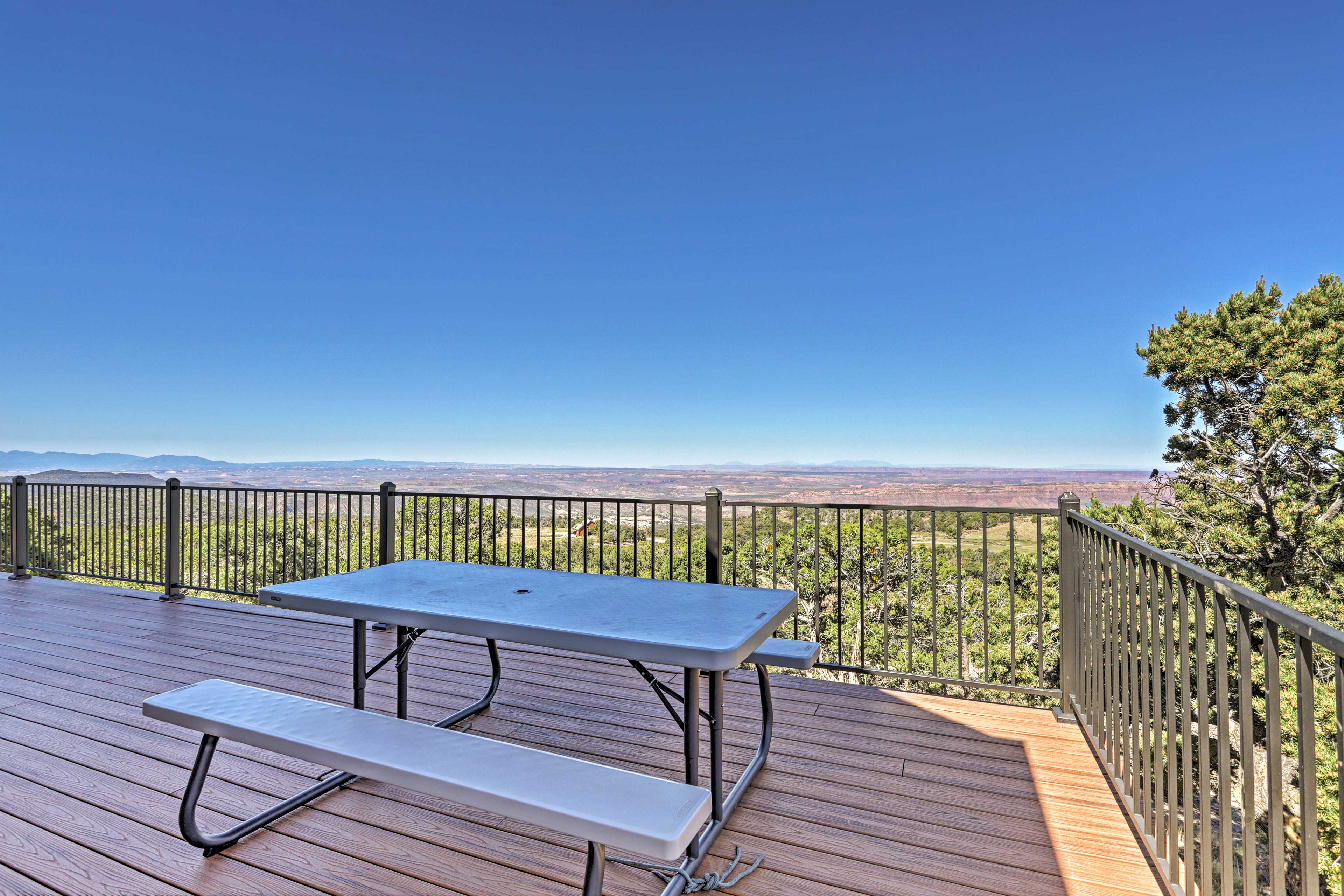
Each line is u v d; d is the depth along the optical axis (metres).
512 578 2.36
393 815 1.89
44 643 3.81
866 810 1.95
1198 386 10.66
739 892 1.56
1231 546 10.05
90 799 1.97
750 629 1.62
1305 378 9.25
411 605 1.90
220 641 3.87
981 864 1.67
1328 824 6.91
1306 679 0.90
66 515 5.55
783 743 2.45
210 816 1.87
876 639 12.12
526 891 1.54
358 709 2.25
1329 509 9.55
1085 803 1.99
